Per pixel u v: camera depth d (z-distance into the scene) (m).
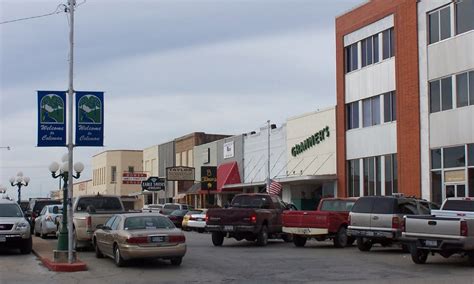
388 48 33.84
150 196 75.19
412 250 17.22
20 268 16.91
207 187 51.22
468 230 16.20
